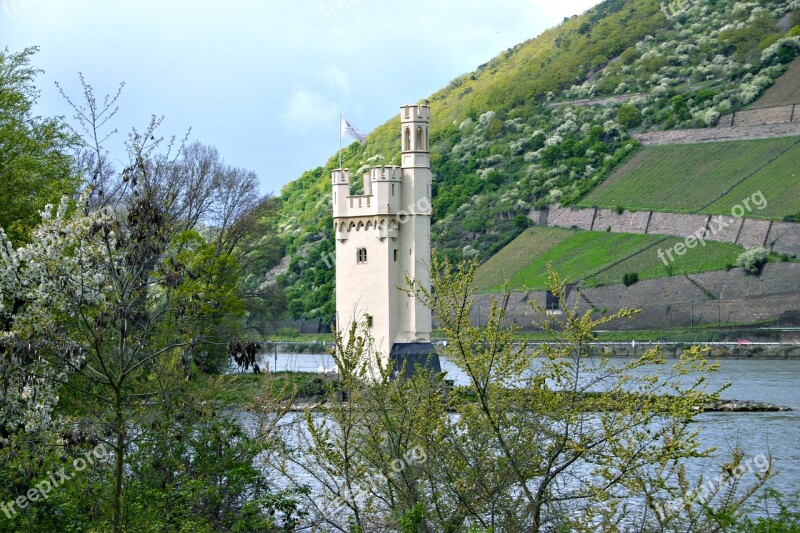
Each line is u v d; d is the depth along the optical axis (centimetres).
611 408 4419
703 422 11900
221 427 5462
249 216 17588
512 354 4591
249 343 5050
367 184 16588
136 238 4944
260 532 5231
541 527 4622
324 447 4906
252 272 18838
